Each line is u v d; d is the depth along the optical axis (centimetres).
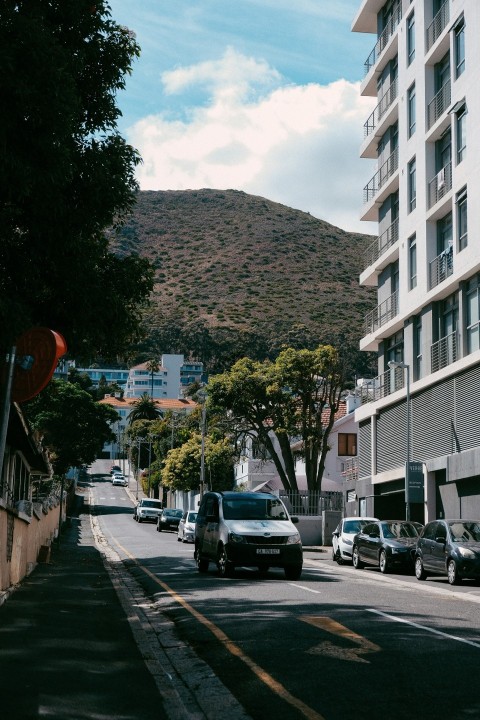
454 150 3372
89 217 1527
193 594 1634
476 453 3041
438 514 3544
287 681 803
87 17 1542
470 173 3188
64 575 2012
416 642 1020
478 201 3106
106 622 1187
